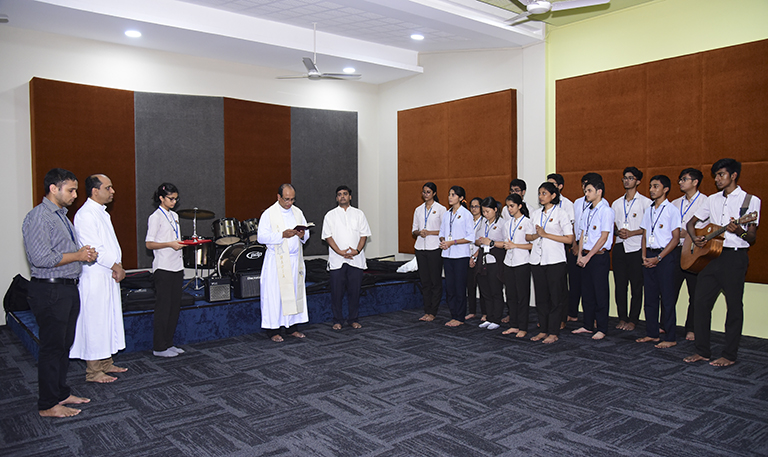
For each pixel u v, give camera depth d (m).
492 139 7.38
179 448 2.83
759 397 3.54
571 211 5.61
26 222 3.10
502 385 3.80
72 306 3.26
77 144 6.45
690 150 5.61
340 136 8.77
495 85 7.53
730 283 4.14
